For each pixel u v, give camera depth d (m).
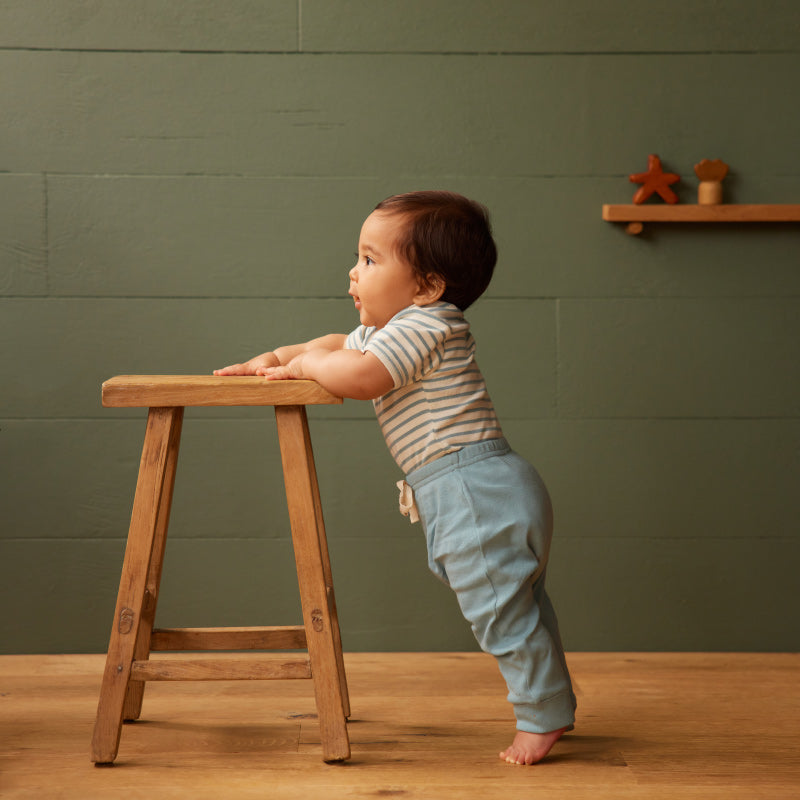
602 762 1.11
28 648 1.55
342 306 1.54
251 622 1.56
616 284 1.54
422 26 1.50
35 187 1.50
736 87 1.52
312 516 1.06
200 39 1.49
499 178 1.53
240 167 1.51
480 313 1.55
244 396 1.05
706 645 1.58
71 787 1.03
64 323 1.52
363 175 1.52
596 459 1.56
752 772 1.08
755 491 1.57
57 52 1.48
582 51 1.51
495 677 1.44
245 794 1.01
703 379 1.56
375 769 1.08
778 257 1.55
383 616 1.57
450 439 1.10
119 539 1.55
